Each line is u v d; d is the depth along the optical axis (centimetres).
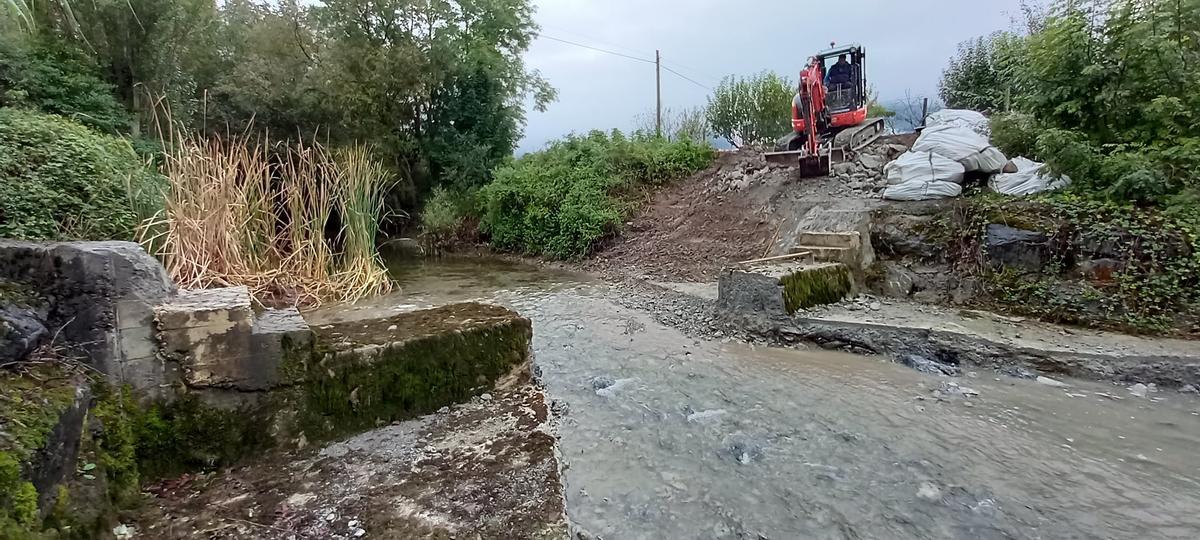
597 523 248
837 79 977
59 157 487
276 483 246
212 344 254
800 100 959
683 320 588
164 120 1019
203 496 234
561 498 237
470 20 1567
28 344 201
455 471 257
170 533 206
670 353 488
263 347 266
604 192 1134
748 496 273
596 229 1025
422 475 253
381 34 1453
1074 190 532
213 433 255
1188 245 443
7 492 150
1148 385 387
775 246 761
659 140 1318
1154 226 462
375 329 329
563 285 820
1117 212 484
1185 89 505
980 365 430
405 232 1489
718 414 363
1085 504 264
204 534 207
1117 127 543
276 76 1323
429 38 1472
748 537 241
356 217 764
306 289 670
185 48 1128
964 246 557
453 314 366
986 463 300
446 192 1430
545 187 1151
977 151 648
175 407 247
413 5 1417
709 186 1098
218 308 255
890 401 379
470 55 1510
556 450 283
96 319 228
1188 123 494
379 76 1347
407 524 216
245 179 654
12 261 216
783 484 283
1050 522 251
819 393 396
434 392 321
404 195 1504
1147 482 280
